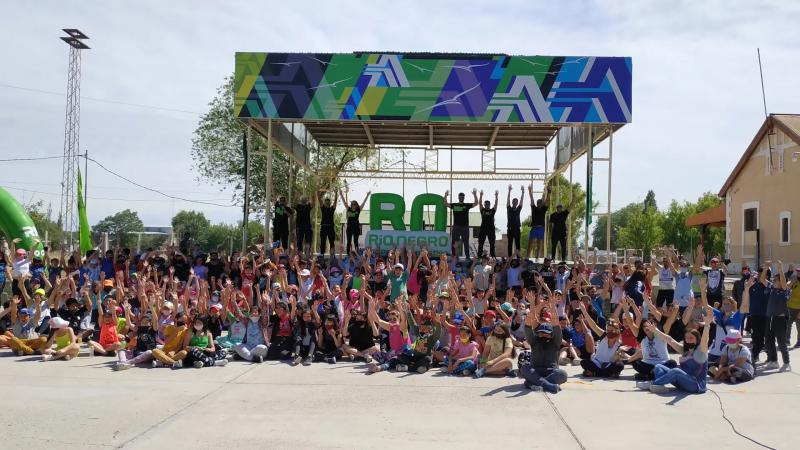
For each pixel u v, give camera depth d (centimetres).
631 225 5856
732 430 776
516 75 1920
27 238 2086
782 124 2922
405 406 891
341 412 853
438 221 2109
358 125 2386
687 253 5666
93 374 1098
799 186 2819
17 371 1115
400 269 1557
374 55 1938
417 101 1928
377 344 1288
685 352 1021
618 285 1592
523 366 1031
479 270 1723
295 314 1295
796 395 977
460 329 1154
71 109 3212
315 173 2589
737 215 3359
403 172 2592
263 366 1206
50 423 780
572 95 1909
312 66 1944
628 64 1911
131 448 687
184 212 9344
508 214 2016
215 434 742
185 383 1037
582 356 1255
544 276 1700
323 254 2050
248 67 1950
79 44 3156
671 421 817
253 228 6397
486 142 2653
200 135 3469
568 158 2303
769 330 1196
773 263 2828
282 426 780
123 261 1778
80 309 1378
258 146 3378
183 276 1766
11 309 1289
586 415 846
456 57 1944
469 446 706
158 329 1252
